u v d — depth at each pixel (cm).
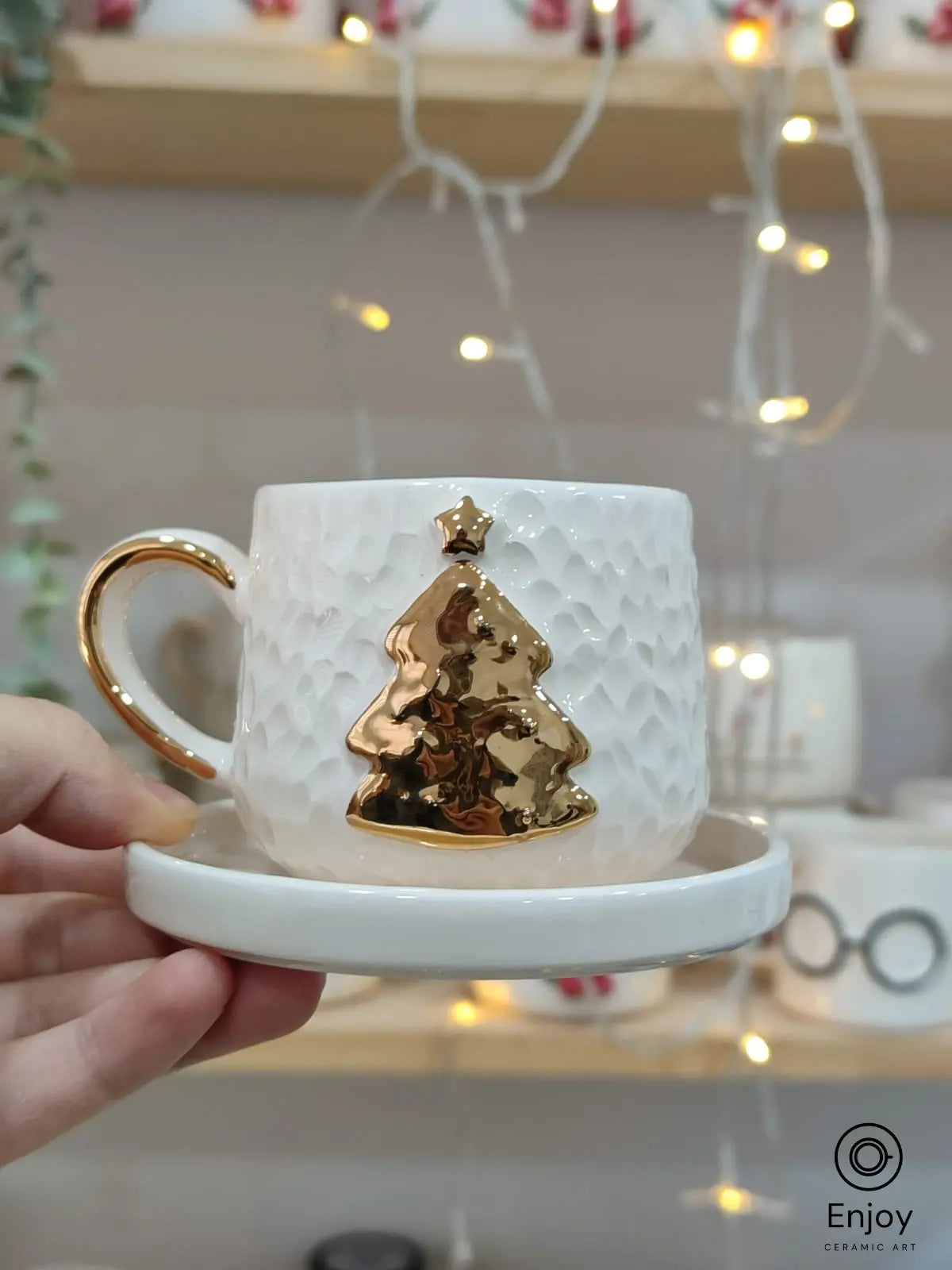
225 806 32
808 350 49
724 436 49
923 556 50
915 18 37
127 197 47
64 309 47
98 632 26
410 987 41
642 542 22
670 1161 53
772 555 50
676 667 22
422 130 40
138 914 22
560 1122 52
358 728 20
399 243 48
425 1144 53
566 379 49
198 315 48
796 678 42
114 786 28
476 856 20
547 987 38
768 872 22
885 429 50
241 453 48
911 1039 37
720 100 37
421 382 48
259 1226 52
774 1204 50
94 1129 52
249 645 23
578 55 37
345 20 40
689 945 20
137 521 48
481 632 20
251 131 40
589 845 20
